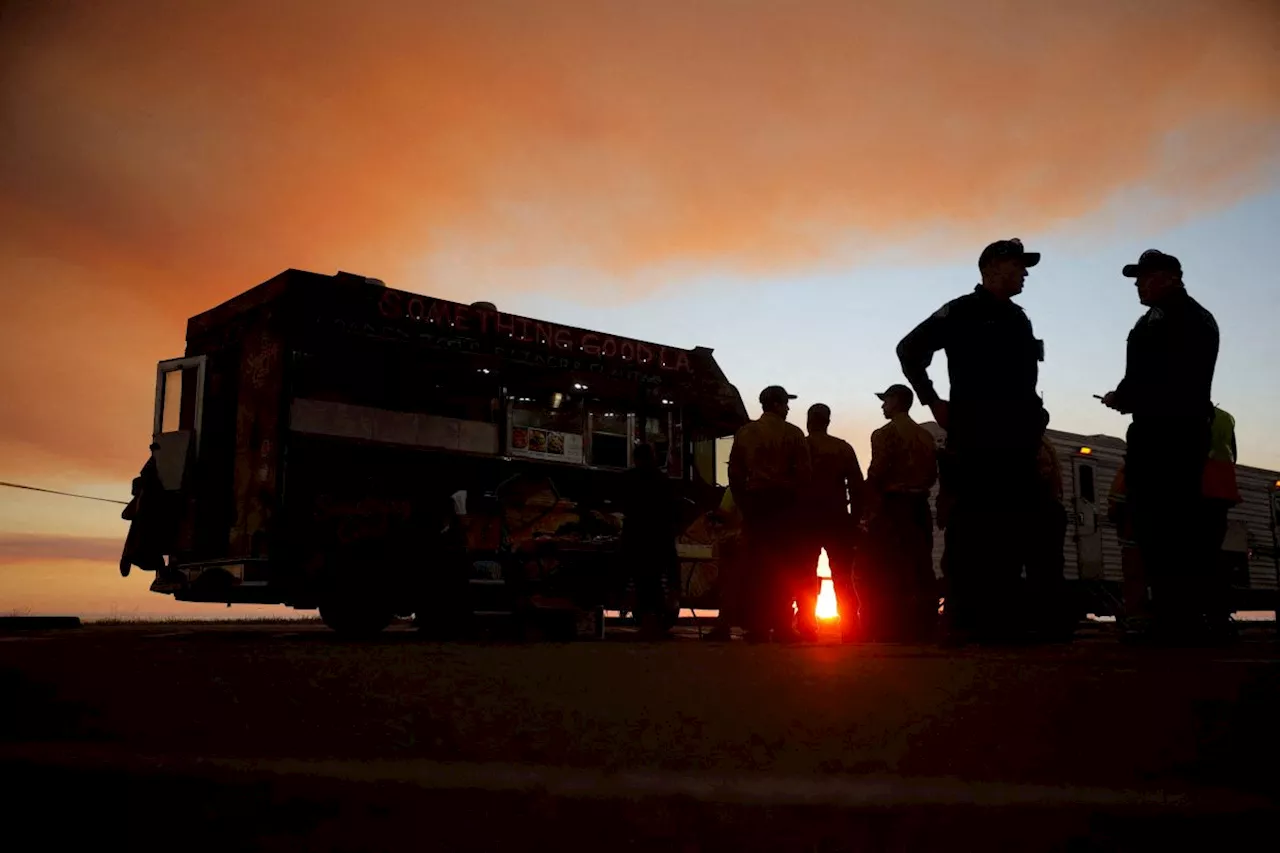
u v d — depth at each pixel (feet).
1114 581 52.65
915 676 7.50
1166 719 5.95
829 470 26.25
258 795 5.75
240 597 29.14
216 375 32.58
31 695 8.09
